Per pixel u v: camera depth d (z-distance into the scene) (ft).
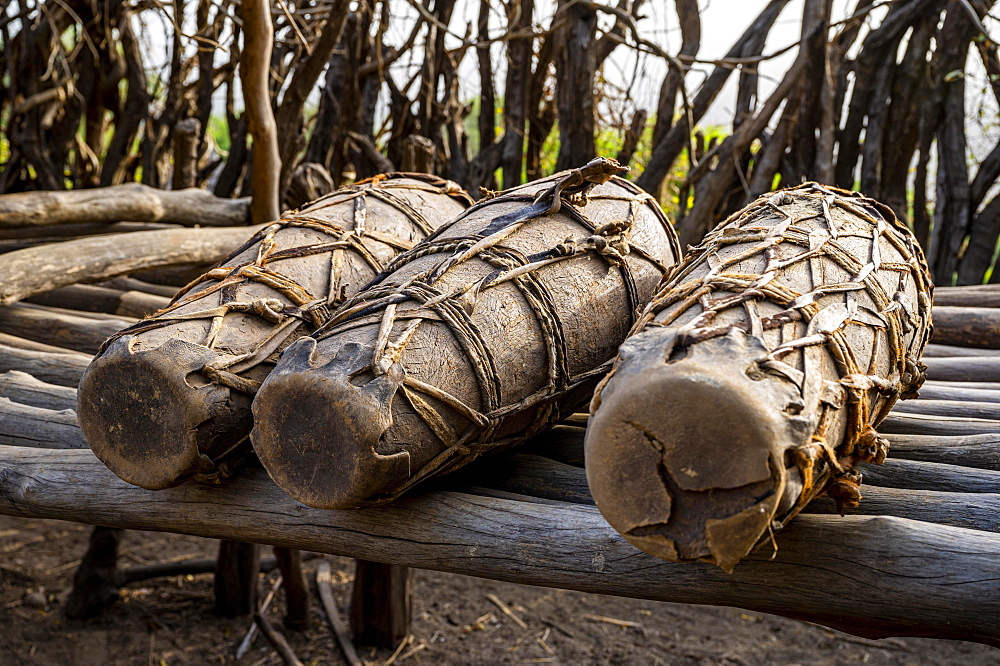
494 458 4.18
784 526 2.90
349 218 4.67
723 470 2.53
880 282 3.48
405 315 3.34
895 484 3.95
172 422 3.42
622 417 2.62
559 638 10.67
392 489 3.25
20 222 8.23
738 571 3.03
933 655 10.47
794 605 3.00
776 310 3.02
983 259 10.99
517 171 12.02
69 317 7.27
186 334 3.63
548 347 3.65
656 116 12.05
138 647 10.04
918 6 10.47
